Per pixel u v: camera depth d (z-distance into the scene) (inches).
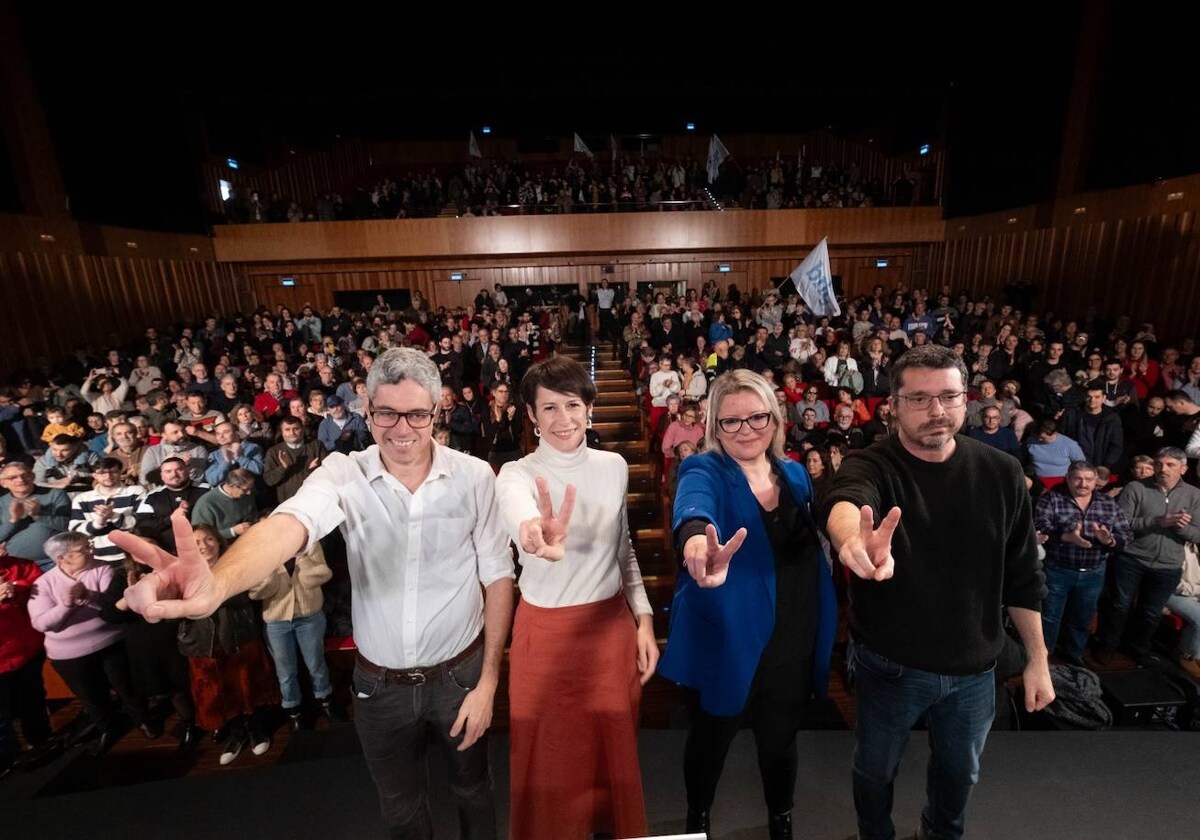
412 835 58.4
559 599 57.5
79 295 352.2
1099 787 69.4
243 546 41.5
